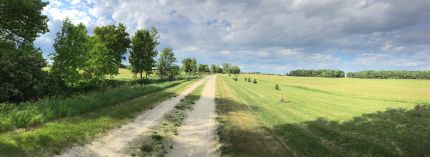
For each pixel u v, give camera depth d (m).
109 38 50.75
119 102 22.94
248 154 11.41
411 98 45.16
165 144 12.44
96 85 33.47
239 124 17.75
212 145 12.64
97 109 18.72
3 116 12.83
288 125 18.77
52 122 13.66
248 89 58.16
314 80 127.69
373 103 36.31
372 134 16.53
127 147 11.53
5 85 20.66
